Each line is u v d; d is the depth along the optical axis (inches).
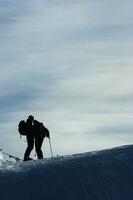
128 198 761.0
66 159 864.3
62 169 825.5
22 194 781.3
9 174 832.3
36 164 866.1
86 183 789.9
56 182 796.6
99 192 773.3
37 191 783.7
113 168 817.5
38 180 805.2
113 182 789.2
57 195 773.3
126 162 828.6
